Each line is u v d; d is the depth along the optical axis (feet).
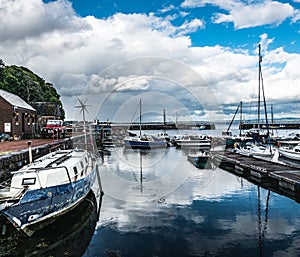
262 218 31.22
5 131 98.12
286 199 38.68
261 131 128.36
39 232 27.22
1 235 26.50
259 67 80.59
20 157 55.98
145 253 23.48
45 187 27.12
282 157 68.08
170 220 30.53
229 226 29.07
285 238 26.32
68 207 30.45
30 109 117.08
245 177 52.44
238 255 23.20
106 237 26.43
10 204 24.80
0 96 97.71
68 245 25.09
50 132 110.73
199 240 25.75
